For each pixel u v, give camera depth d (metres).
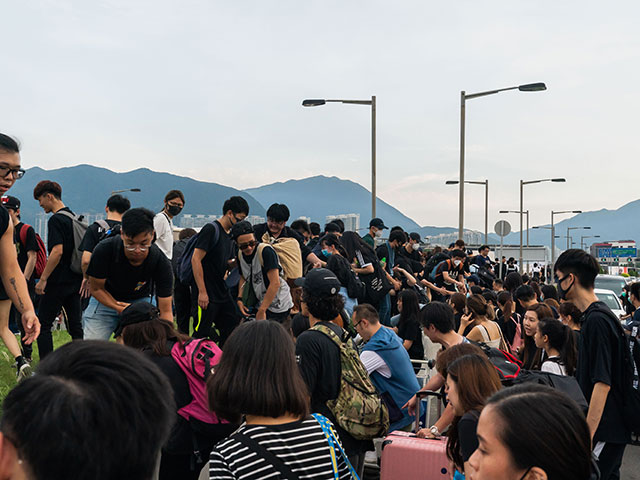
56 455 1.12
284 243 8.16
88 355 1.26
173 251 9.52
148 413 1.25
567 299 4.55
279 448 2.73
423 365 8.03
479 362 3.46
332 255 8.90
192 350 3.99
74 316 7.36
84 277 7.00
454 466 3.73
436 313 5.98
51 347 7.07
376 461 5.87
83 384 1.21
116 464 1.19
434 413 7.03
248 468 2.69
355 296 8.91
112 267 5.44
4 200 7.75
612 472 4.35
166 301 5.69
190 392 3.92
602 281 23.20
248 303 7.06
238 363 2.86
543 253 50.78
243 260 6.98
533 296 9.62
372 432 4.44
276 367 2.85
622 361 4.25
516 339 9.59
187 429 3.93
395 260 12.52
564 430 1.76
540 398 1.83
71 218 6.99
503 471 1.80
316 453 2.78
